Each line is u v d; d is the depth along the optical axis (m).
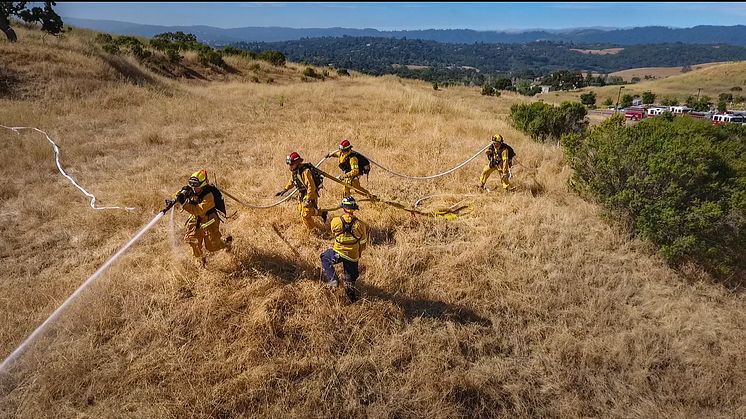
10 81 14.73
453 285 6.08
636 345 5.24
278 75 31.84
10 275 5.98
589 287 6.19
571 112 15.30
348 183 7.84
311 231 7.12
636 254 7.01
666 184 7.15
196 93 19.30
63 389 4.30
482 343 5.18
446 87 45.72
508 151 9.07
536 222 7.64
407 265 6.36
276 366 4.62
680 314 5.81
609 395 4.73
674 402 4.73
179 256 6.32
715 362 5.16
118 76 17.94
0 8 17.72
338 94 21.48
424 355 4.91
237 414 4.19
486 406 4.54
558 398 4.70
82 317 5.06
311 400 4.34
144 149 11.02
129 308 5.27
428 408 4.41
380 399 4.45
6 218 7.35
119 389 4.33
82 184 8.73
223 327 5.09
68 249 6.62
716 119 50.69
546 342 5.28
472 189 9.48
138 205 7.88
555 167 10.83
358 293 5.71
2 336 4.75
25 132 11.39
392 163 10.66
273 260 6.36
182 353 4.74
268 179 9.11
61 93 14.94
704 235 6.91
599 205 8.19
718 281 6.80
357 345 5.02
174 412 4.12
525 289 6.07
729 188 7.04
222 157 10.72
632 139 7.95
